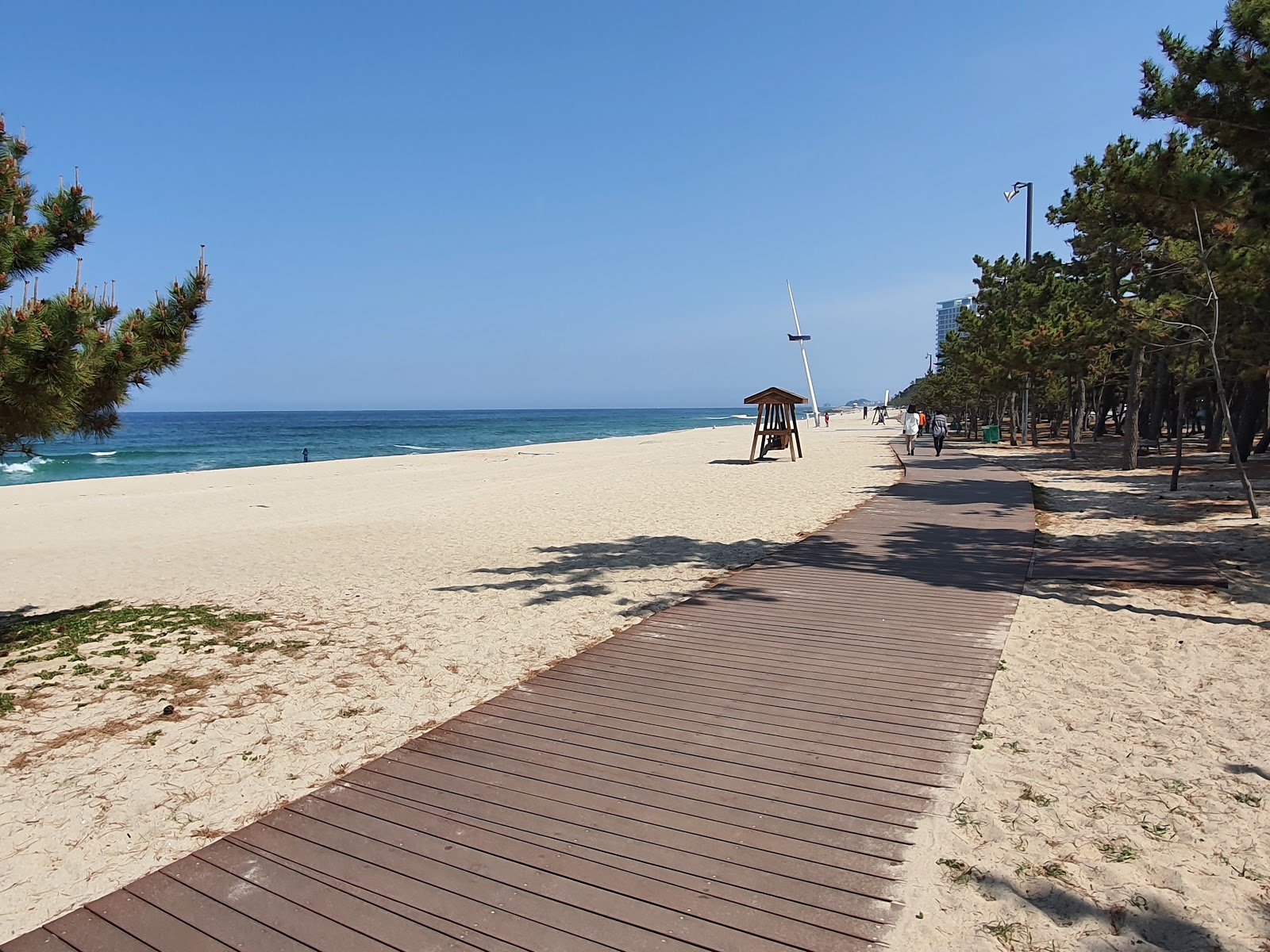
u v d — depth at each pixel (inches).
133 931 111.7
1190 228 471.5
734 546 419.5
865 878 118.3
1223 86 277.7
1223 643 225.5
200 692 215.8
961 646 233.3
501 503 664.4
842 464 935.7
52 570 422.9
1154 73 297.4
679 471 921.5
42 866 132.6
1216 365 423.2
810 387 3344.0
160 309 250.2
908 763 157.2
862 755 161.3
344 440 2423.7
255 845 133.3
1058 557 351.9
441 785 152.8
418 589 342.0
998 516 481.7
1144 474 694.5
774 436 1048.2
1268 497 488.4
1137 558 340.2
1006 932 105.7
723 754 163.0
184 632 275.3
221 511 668.1
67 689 218.7
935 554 371.2
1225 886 114.2
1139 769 151.7
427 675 225.8
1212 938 103.5
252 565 416.2
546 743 171.3
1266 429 880.9
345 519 595.8
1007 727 174.4
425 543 466.9
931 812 137.6
